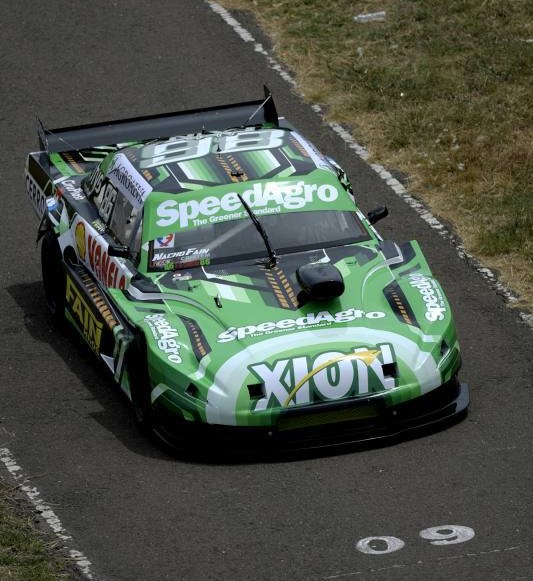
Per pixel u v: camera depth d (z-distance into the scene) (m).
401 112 52.69
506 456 29.77
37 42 61.97
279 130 38.72
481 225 43.66
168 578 25.89
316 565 25.94
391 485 28.70
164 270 33.56
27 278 42.88
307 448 29.77
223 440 29.70
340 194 35.50
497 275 40.53
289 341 30.31
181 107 55.47
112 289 33.56
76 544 27.38
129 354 32.06
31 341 38.22
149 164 36.66
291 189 35.22
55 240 39.12
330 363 29.62
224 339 30.61
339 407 29.47
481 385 33.69
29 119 55.03
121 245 35.28
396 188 47.38
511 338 36.56
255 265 33.34
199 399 29.67
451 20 60.81
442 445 30.28
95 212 38.22
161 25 63.25
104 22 63.75
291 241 34.12
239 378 29.56
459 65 56.50
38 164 42.22
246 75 57.94
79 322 36.84
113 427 32.69
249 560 26.30
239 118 42.41
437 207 45.56
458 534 26.69
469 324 37.59
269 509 28.11
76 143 42.06
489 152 48.44
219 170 35.88
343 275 32.66
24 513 28.78
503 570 25.25
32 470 30.77
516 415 31.81
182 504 28.59
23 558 26.55
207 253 33.78
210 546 26.94
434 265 41.66
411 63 57.16
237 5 64.88
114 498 29.14
